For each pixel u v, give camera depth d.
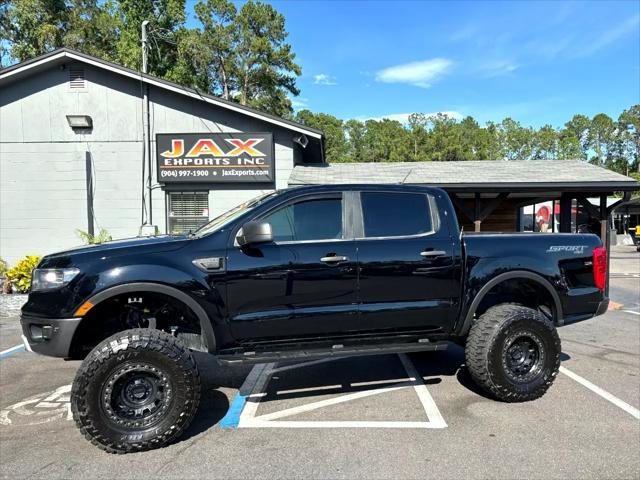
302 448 3.71
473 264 4.64
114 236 12.09
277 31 41.84
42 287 3.87
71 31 26.28
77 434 4.02
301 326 4.22
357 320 4.35
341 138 61.91
